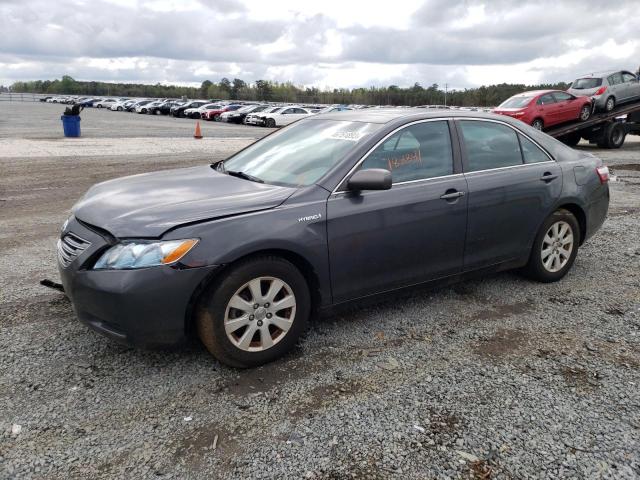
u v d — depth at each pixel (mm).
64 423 2797
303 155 3988
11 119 35250
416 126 4051
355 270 3654
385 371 3352
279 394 3090
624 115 18625
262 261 3256
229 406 2969
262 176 3949
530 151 4715
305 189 3520
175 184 3840
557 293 4711
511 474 2451
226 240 3111
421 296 4613
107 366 3377
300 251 3363
